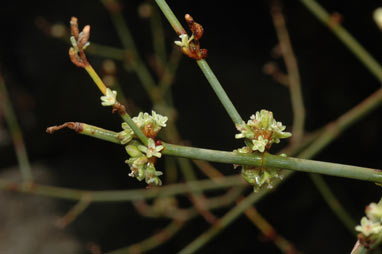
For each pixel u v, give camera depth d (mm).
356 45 386
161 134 493
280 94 654
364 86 625
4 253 653
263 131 244
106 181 716
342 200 637
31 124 751
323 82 644
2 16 716
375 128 622
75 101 723
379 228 237
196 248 402
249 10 659
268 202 665
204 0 663
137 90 684
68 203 710
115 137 243
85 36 237
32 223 684
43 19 710
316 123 646
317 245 633
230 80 667
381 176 243
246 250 667
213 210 674
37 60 731
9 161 760
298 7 625
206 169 506
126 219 687
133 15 695
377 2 573
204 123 674
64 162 747
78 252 653
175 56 508
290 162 244
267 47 665
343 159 636
